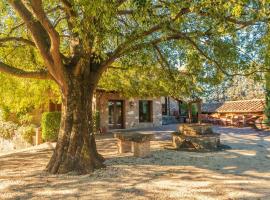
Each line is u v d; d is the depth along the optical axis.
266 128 22.47
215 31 8.43
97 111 21.48
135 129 24.22
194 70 11.05
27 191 7.03
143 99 26.05
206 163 10.09
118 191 6.87
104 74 16.50
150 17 6.02
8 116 20.88
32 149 15.32
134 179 7.92
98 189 7.05
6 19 10.88
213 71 10.95
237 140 16.41
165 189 6.98
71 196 6.58
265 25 8.09
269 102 22.86
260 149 13.17
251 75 9.45
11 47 11.57
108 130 23.14
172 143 14.73
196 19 9.05
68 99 8.98
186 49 10.11
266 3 5.96
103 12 5.86
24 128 19.42
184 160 10.61
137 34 7.78
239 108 28.83
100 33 6.64
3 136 20.72
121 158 11.00
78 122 8.92
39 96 17.52
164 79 11.93
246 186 7.19
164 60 10.57
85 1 5.75
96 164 9.06
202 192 6.71
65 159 8.78
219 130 22.14
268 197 6.34
